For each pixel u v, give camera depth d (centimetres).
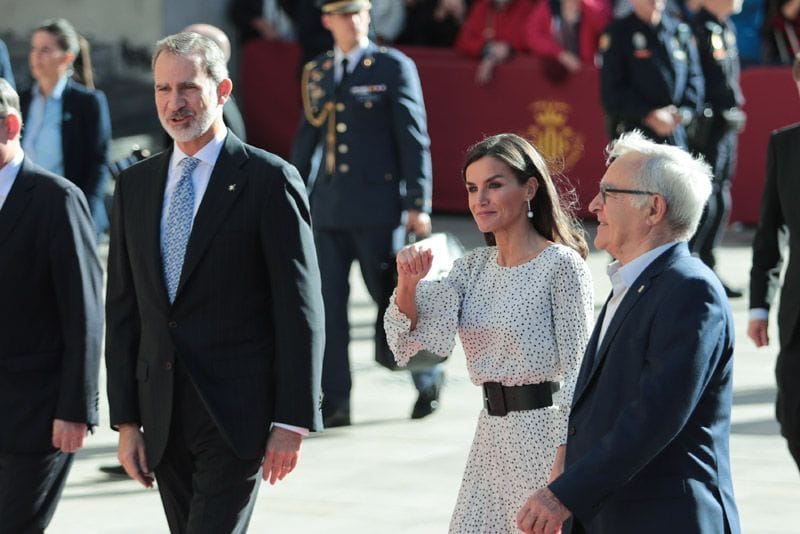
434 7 5834
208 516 1723
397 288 1742
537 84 5531
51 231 1939
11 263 1928
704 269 1459
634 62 4134
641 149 1489
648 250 1481
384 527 2380
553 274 1725
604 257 4722
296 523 2402
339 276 3062
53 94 3042
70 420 1922
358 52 3092
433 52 5712
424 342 1761
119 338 1805
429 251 1711
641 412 1404
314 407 1723
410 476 2662
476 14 5647
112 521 2439
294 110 6038
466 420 3052
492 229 1761
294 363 1717
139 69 5625
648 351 1438
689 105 4156
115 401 1797
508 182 1748
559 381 1739
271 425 1741
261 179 1739
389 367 2928
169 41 1733
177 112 1714
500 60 5578
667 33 4147
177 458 1770
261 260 1742
